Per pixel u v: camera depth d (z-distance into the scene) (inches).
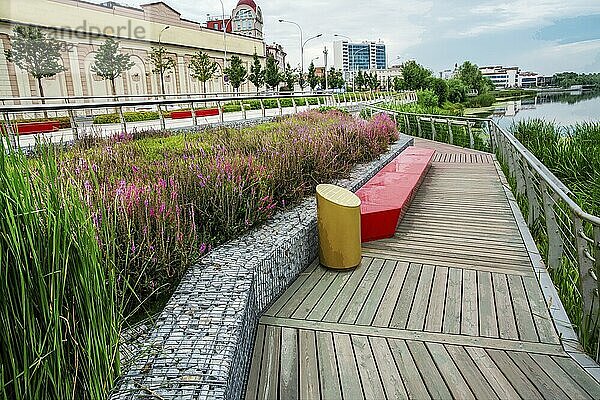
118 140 328.8
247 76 1681.8
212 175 157.5
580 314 114.2
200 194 149.3
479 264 157.9
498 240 182.4
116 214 111.8
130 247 107.7
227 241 140.6
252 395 93.4
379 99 1568.7
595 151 273.4
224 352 82.9
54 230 62.9
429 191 273.0
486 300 132.0
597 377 96.6
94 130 425.4
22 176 63.1
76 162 185.3
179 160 192.2
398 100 1304.1
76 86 1198.9
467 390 93.5
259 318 122.8
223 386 74.0
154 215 121.6
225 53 1797.5
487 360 103.5
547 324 118.9
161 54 1403.8
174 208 130.8
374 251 171.6
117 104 452.8
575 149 278.8
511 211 223.8
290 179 183.8
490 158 401.7
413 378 97.7
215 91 1862.7
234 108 984.9
